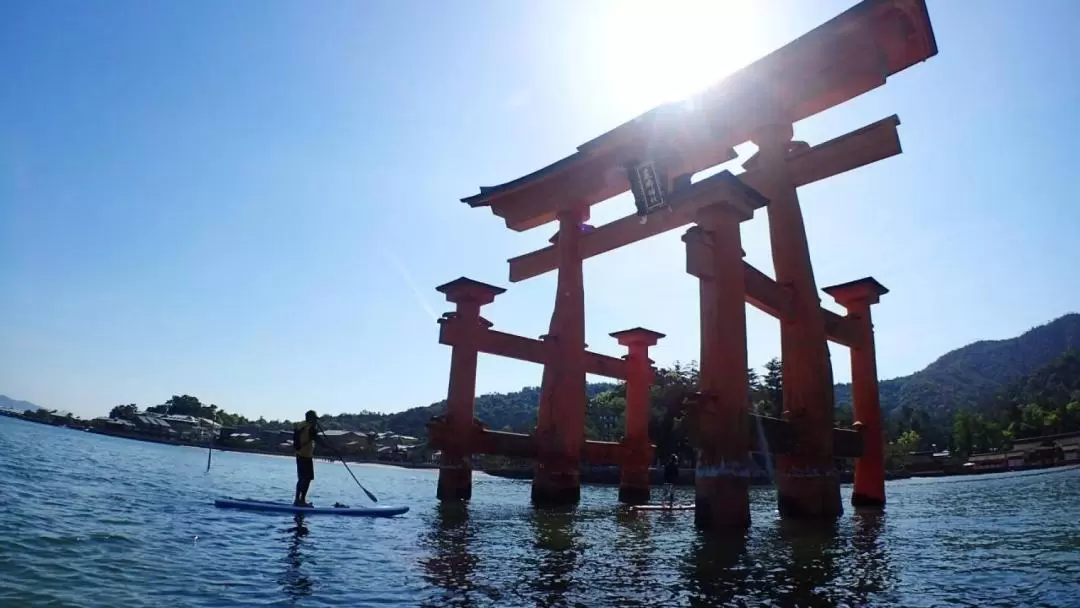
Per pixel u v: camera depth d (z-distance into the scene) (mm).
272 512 13180
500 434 20094
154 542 8758
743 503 12492
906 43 15352
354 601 6121
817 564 8828
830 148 17375
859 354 21469
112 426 89375
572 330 21156
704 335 13109
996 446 100188
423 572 7633
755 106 16797
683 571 8141
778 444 14531
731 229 13336
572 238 21859
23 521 9516
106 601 5727
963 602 6660
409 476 44281
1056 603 6637
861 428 20594
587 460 21953
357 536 10531
